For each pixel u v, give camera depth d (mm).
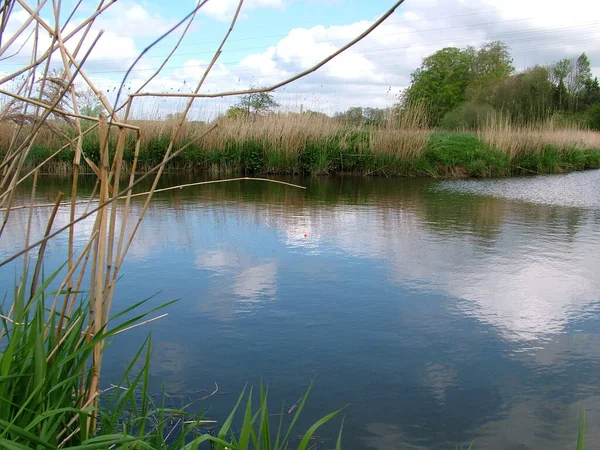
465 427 1746
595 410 1859
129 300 2836
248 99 12578
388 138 11523
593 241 4383
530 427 1755
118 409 1478
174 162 11305
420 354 2256
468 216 5645
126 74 1185
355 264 3605
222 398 1880
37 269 1359
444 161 11844
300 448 1265
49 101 1213
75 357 1384
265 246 4105
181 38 1157
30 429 1188
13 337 1250
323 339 2387
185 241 4223
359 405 1863
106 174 1298
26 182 8305
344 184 9391
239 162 11227
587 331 2523
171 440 1629
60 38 1092
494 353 2283
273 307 2766
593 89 36875
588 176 12164
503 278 3314
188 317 2611
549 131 15453
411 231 4762
